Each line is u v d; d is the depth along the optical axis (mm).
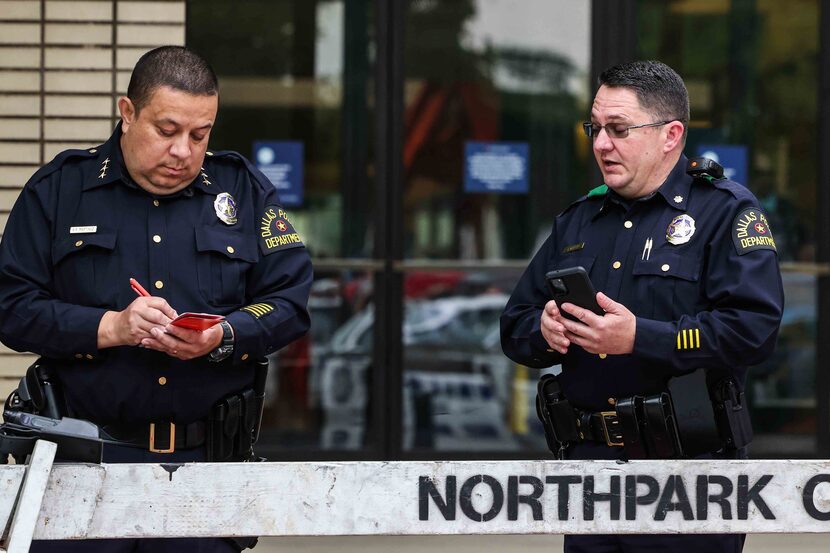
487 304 12633
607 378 6520
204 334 5996
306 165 12477
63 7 10602
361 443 12570
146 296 6070
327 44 12477
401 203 12562
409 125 12570
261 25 12398
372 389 12562
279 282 6605
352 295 12555
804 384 12633
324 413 12555
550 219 12672
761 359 6348
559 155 12656
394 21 12508
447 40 12570
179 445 6445
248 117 12422
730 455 6535
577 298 6129
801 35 12602
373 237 12555
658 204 6574
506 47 12609
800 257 12609
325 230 12531
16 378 10547
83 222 6410
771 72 12609
